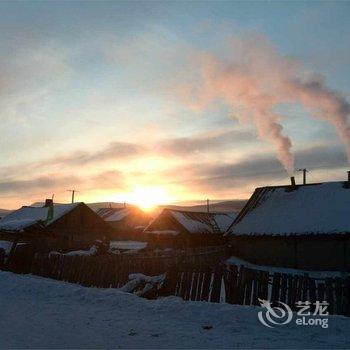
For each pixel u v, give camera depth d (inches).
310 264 1115.9
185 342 305.7
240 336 321.1
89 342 306.7
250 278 448.5
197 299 489.4
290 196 1326.3
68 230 1793.8
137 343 303.7
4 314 413.1
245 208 1412.4
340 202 1175.6
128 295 491.8
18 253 883.4
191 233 1721.2
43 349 287.7
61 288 550.9
